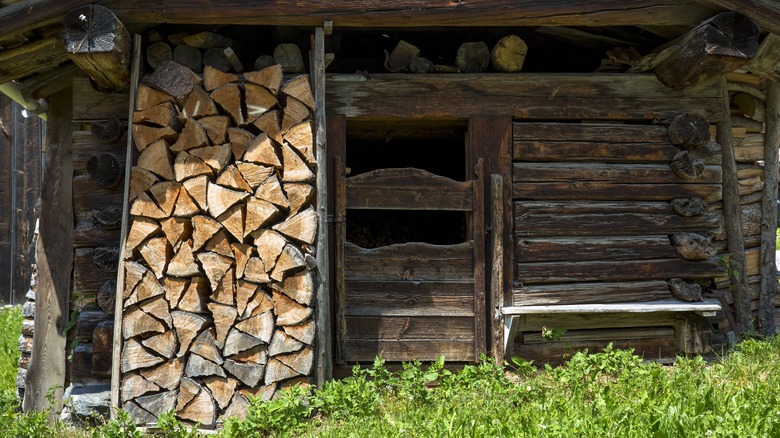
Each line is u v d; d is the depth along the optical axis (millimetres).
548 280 6184
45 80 6023
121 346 5465
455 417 4672
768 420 4254
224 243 5473
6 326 9211
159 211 5492
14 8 5152
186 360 5484
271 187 5426
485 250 6141
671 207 6363
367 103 6066
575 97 6242
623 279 6305
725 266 6477
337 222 5961
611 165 6309
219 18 5430
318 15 5496
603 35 6508
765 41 5965
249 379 5418
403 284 6051
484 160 6145
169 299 5469
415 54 6133
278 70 5527
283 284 5422
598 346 6332
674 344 6422
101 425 5477
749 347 6105
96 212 5879
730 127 6602
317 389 5418
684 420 4281
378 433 4621
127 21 5391
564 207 6230
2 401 5703
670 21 5695
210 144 5543
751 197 6836
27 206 12086
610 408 4699
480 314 6055
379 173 6031
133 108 5566
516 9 5566
